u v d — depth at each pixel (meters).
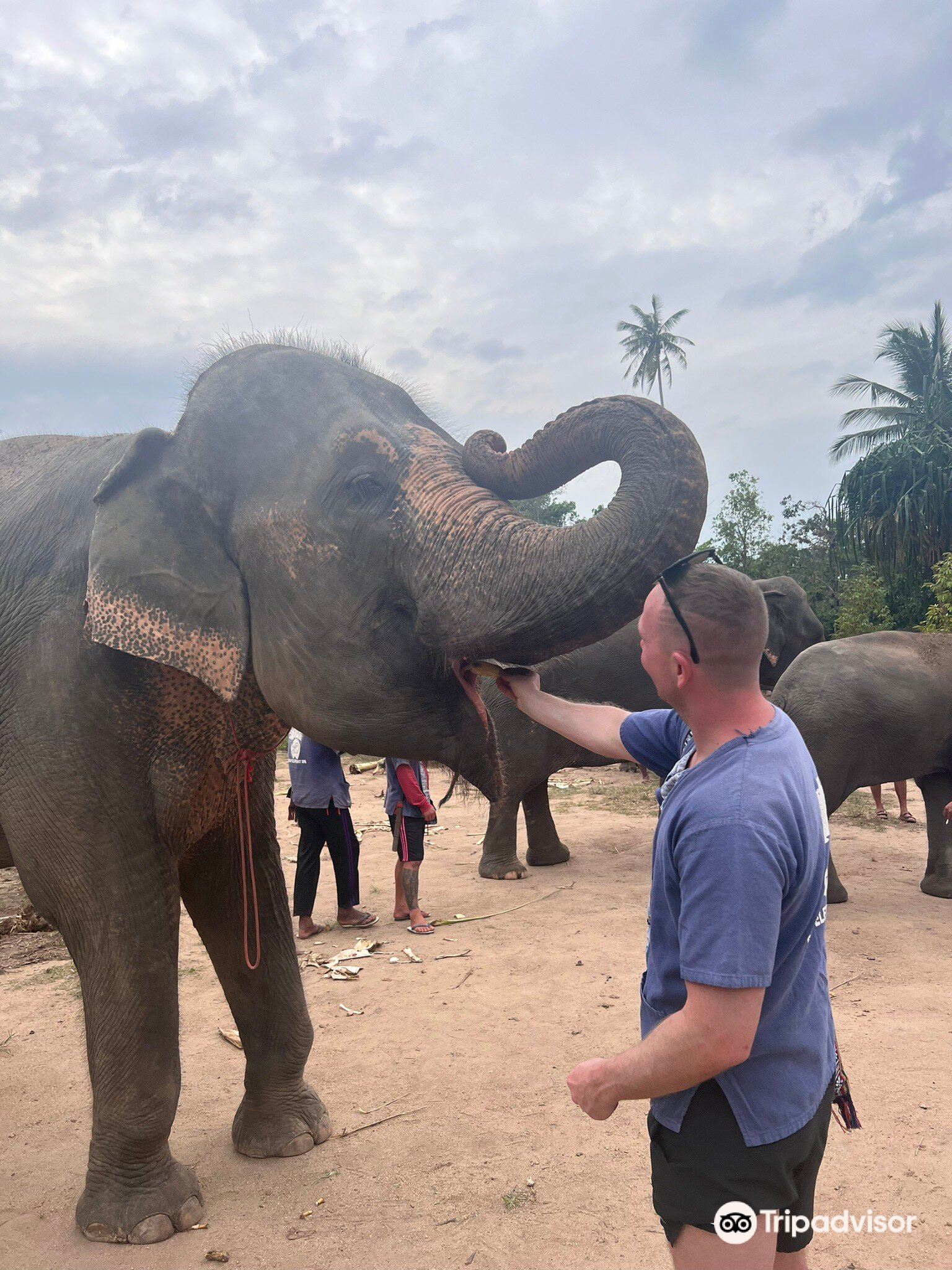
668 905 1.68
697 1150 1.63
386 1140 3.35
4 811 2.83
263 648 2.66
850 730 6.29
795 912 1.61
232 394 2.79
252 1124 3.32
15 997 4.99
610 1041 4.09
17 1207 3.04
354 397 2.73
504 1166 3.15
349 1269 2.64
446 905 6.59
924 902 6.28
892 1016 4.23
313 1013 4.60
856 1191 2.90
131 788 2.77
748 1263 1.62
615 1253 2.66
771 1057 1.63
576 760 7.61
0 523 3.10
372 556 2.52
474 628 2.32
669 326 47.28
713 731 1.71
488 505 2.46
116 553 2.62
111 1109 2.83
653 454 2.23
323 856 8.45
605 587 2.20
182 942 6.02
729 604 1.65
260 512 2.64
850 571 28.33
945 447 24.16
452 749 2.59
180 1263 2.70
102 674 2.71
